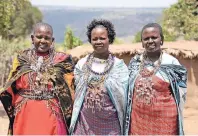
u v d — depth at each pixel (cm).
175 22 2977
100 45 540
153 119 531
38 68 557
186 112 1609
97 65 548
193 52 1625
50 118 557
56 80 559
